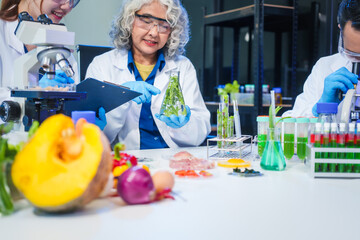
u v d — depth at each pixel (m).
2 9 2.12
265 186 1.05
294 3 3.29
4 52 2.16
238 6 4.41
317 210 0.84
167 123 1.81
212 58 4.64
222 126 1.49
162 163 1.36
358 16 1.77
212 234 0.69
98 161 0.75
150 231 0.70
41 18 1.43
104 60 2.27
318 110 1.30
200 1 4.84
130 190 0.82
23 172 0.73
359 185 1.08
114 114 2.01
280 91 3.62
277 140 1.28
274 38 4.06
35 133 0.75
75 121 1.13
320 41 3.58
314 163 1.15
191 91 2.27
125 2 2.12
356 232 0.71
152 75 2.21
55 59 1.42
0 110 1.55
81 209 0.81
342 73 1.78
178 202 0.88
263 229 0.72
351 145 1.15
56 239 0.65
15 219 0.75
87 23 4.23
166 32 2.11
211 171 1.24
